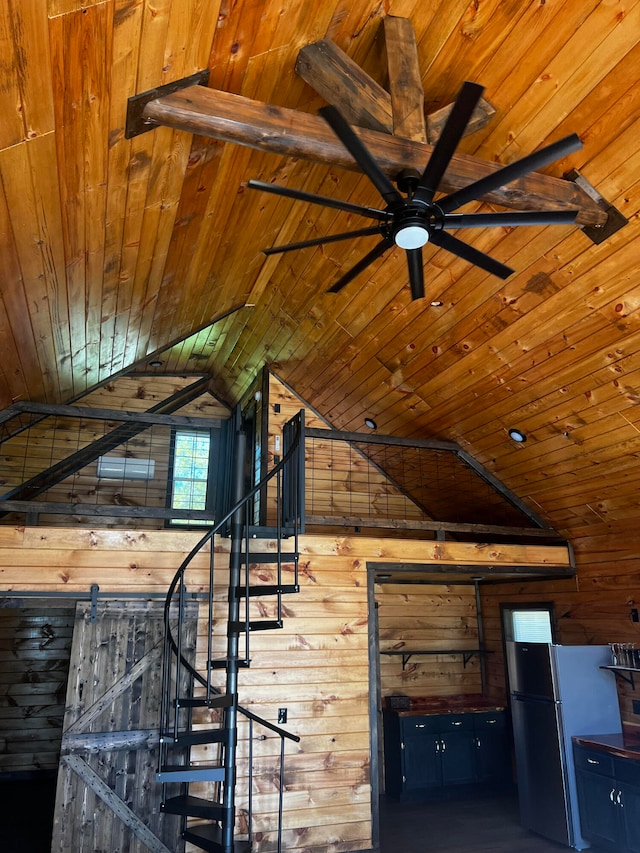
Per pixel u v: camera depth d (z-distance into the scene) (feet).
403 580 23.38
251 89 9.74
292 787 15.79
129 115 8.59
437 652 23.75
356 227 14.19
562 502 19.22
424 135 10.05
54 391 19.13
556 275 12.76
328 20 9.20
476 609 24.97
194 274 15.51
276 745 15.93
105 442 23.72
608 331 13.12
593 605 19.51
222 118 8.89
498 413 17.47
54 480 23.11
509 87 10.40
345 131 7.22
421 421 20.06
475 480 21.34
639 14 8.75
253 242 15.07
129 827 14.33
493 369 16.06
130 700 15.02
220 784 15.17
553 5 9.11
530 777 18.11
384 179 7.97
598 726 17.51
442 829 18.10
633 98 9.66
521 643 18.97
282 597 16.96
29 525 15.49
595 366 14.08
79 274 12.56
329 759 16.25
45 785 21.75
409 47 9.95
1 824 17.88
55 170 9.04
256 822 15.30
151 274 14.28
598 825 15.97
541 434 17.13
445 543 18.98
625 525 18.21
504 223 8.63
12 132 7.89
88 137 8.68
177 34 7.64
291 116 9.32
